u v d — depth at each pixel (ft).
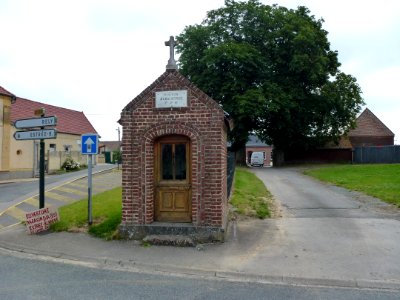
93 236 30.19
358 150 132.77
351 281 20.40
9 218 38.09
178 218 29.48
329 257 24.26
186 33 110.73
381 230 30.45
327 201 44.37
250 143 217.97
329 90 110.42
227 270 22.39
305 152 135.74
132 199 29.09
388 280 20.45
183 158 29.53
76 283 20.45
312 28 108.58
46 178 80.94
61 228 32.24
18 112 100.17
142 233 28.66
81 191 55.77
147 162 29.01
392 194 47.37
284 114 101.40
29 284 20.24
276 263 23.38
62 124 120.88
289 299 18.17
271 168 109.60
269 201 44.50
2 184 71.87
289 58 105.40
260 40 109.09
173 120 28.68
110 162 173.68
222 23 111.65
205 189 28.17
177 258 24.63
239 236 29.40
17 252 27.22
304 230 30.91
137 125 29.19
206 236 27.81
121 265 23.98
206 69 103.65
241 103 93.76
